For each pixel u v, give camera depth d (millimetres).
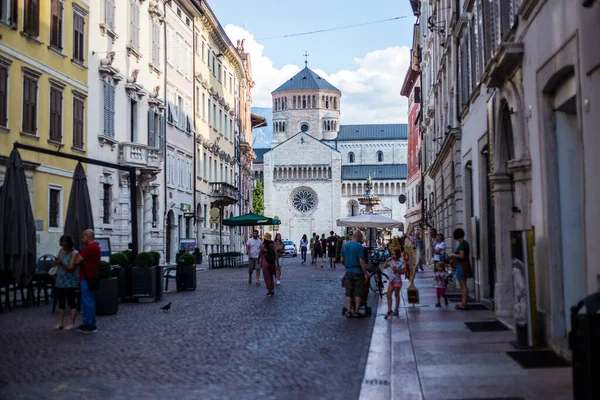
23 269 19422
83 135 33125
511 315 16438
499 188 16406
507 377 9633
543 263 12031
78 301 19234
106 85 35875
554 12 11141
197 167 55094
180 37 50062
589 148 9500
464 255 18969
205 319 17047
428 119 47031
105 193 36250
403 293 25625
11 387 9422
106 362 11250
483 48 18484
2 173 26078
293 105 141125
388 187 128250
